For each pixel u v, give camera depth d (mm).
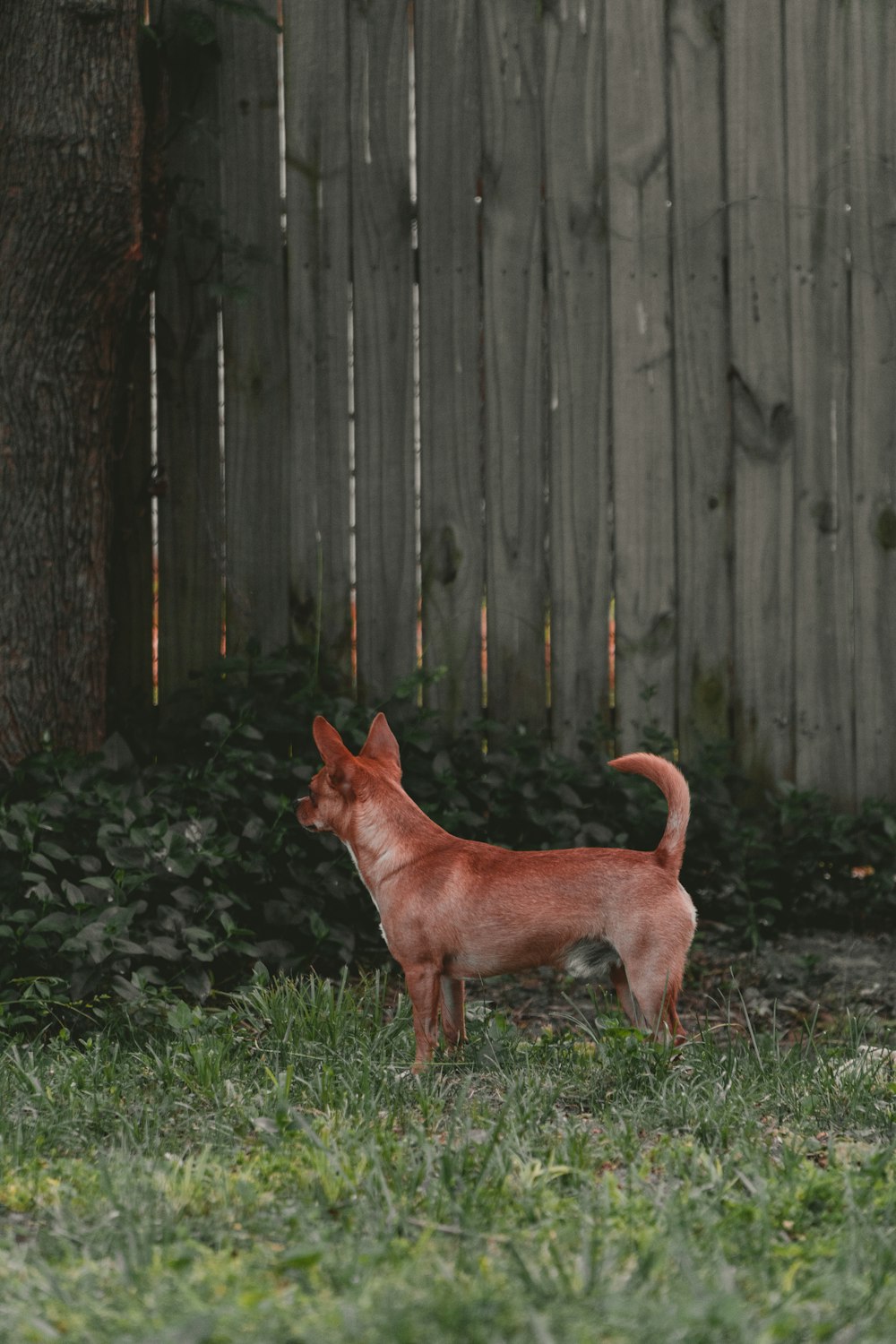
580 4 6527
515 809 6234
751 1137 3645
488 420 6664
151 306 6723
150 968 4840
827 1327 2375
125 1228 2916
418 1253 2729
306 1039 4492
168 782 5777
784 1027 5215
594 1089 4078
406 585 6734
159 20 6609
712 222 6586
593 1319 2355
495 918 4449
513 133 6590
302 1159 3379
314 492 6746
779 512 6637
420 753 6340
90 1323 2404
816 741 6672
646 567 6676
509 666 6727
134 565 6793
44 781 5570
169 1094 3988
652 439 6641
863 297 6562
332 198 6664
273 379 6738
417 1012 4520
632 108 6555
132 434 6742
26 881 5098
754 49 6516
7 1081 4059
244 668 6391
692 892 6234
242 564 6781
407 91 6617
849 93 6516
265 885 5688
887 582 6629
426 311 6660
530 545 6699
